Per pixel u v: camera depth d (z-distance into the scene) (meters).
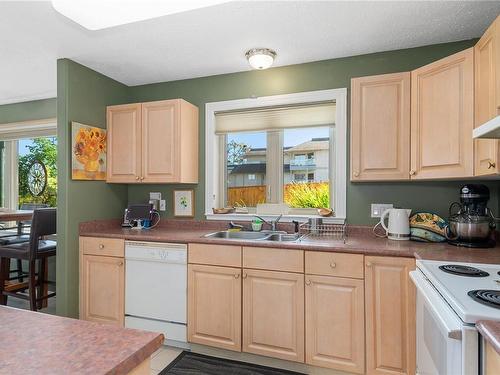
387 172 2.06
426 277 1.38
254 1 1.74
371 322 1.82
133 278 2.38
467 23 1.97
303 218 2.57
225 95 2.82
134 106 2.74
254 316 2.06
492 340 0.74
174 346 2.33
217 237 2.47
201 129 2.90
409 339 1.74
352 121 2.14
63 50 2.35
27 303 3.31
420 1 1.74
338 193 2.47
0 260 3.04
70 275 2.48
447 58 1.77
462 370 0.90
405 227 2.13
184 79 2.96
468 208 1.93
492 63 1.47
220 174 2.97
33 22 1.95
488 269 1.37
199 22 1.95
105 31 2.07
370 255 1.82
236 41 2.21
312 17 1.90
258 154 2.87
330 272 1.89
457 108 1.72
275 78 2.67
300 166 2.74
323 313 1.91
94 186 2.73
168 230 2.75
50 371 0.55
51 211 2.93
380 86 2.08
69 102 2.49
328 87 2.51
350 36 2.14
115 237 2.44
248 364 2.11
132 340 0.67
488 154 1.53
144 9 1.41
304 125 2.64
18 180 4.16
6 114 3.94
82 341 0.67
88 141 2.65
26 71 2.81
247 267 2.07
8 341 0.66
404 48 2.32
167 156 2.64
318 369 1.99
